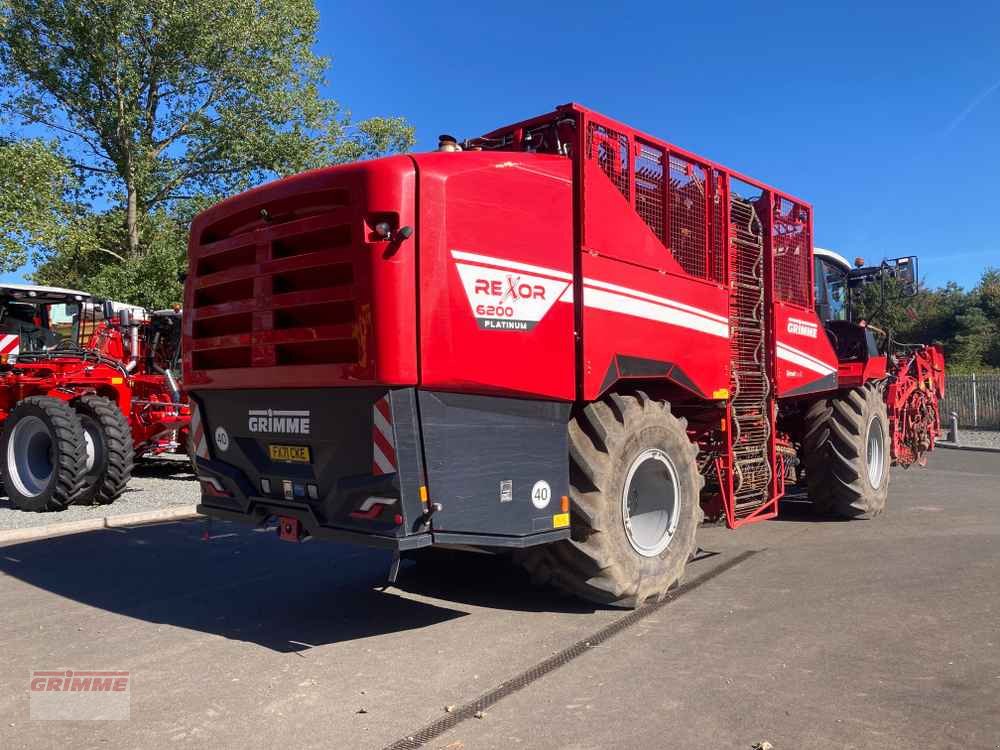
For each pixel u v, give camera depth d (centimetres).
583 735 327
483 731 332
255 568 647
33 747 322
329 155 2386
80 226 2122
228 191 2425
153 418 1129
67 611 522
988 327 3500
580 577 500
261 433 478
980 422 2431
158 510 895
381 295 397
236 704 364
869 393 872
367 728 337
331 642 456
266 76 2308
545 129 518
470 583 596
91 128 2322
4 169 1806
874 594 538
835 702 357
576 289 484
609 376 501
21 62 2189
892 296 1069
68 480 875
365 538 408
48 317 1184
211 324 514
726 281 642
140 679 397
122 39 2192
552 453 469
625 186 533
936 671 394
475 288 424
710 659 416
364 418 415
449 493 413
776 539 740
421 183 407
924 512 895
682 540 550
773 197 728
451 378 410
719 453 652
